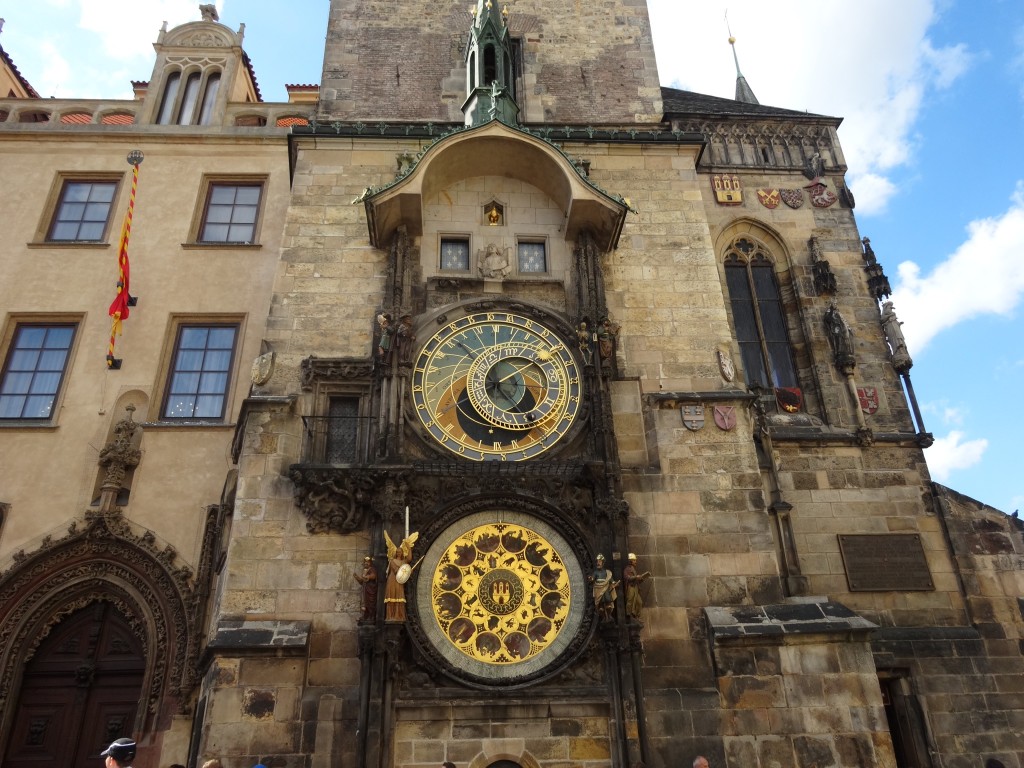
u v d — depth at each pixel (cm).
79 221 2469
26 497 2019
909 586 1945
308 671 1468
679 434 1772
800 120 2620
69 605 1931
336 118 2444
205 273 2367
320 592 1543
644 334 1914
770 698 1484
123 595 1936
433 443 1673
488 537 1580
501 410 1723
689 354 1895
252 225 2497
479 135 1934
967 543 1995
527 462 1638
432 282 1897
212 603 1814
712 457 1748
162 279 2350
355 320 1875
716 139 2592
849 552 1980
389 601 1448
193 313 2303
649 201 2116
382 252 1972
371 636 1420
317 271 1931
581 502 1616
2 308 2280
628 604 1509
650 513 1681
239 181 2556
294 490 1634
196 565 1934
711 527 1673
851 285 2372
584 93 2564
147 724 1784
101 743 1823
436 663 1454
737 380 1877
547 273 1948
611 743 1443
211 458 2072
